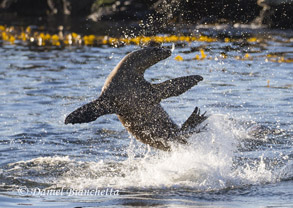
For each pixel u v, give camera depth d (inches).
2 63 1466.5
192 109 943.0
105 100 620.4
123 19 2502.5
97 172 649.0
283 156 706.2
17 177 627.2
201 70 1286.9
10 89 1138.7
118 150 751.1
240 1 2249.0
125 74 633.0
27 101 1032.8
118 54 1589.6
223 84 1143.6
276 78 1202.0
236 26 2237.9
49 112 952.9
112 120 913.5
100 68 1373.0
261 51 1578.5
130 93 628.4
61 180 617.6
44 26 2402.8
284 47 1659.7
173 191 569.3
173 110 936.9
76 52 1656.0
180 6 2281.0
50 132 832.9
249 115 900.6
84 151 744.3
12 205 520.7
